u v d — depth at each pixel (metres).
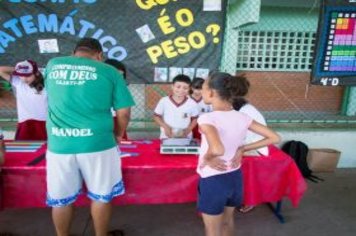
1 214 2.69
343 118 7.27
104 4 3.27
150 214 2.78
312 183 3.56
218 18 3.37
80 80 1.71
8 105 5.85
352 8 3.37
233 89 1.65
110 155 1.85
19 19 3.22
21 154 2.23
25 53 3.30
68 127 1.73
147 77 3.47
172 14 3.34
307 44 7.87
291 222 2.72
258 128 1.74
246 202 2.30
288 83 8.12
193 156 2.31
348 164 4.12
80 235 2.44
